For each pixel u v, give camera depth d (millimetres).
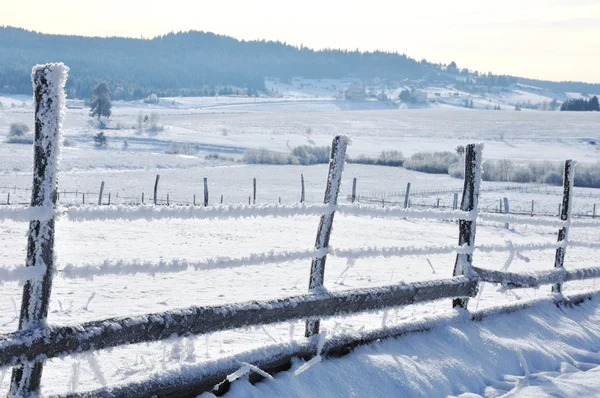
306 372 4527
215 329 3938
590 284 11477
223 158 93250
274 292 8875
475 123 174250
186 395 3857
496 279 6602
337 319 6398
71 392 3320
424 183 66812
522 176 67812
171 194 50594
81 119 166500
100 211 3395
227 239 17672
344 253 4895
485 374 5582
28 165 70438
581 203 49375
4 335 3012
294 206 4469
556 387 5391
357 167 83938
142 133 136125
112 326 3385
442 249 5984
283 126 166125
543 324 6953
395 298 5324
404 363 5105
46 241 3145
